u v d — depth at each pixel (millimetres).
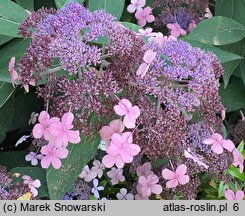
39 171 701
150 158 626
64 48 583
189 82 606
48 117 609
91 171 708
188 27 827
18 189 639
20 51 689
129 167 728
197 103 607
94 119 616
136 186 703
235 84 874
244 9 798
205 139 659
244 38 804
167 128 600
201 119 670
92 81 583
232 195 689
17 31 658
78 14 615
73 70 583
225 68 780
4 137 768
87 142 627
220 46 810
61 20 608
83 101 591
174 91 613
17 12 692
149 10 800
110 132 599
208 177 720
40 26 617
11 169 712
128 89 608
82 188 709
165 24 821
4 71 657
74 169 642
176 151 638
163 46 625
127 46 608
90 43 681
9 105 739
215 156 667
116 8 727
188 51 622
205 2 823
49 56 589
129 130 622
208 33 748
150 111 602
